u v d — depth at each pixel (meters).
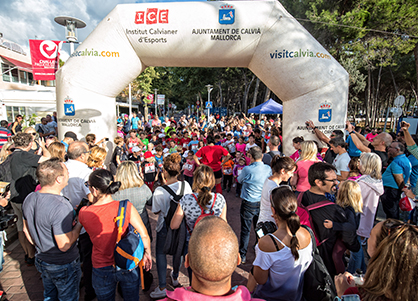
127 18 5.90
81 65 6.10
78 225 2.24
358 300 1.23
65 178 2.26
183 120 16.61
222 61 6.24
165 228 2.95
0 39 18.80
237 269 3.54
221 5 5.77
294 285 1.76
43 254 2.19
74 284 2.36
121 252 2.04
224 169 6.90
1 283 3.16
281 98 6.32
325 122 5.82
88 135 5.22
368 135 9.84
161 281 2.93
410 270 1.07
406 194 3.45
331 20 11.01
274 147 4.68
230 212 5.62
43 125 8.96
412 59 27.30
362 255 2.96
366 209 3.03
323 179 2.22
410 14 11.38
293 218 1.69
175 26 5.81
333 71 5.71
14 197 3.41
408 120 14.84
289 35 5.64
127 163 2.86
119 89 6.55
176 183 2.88
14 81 19.42
